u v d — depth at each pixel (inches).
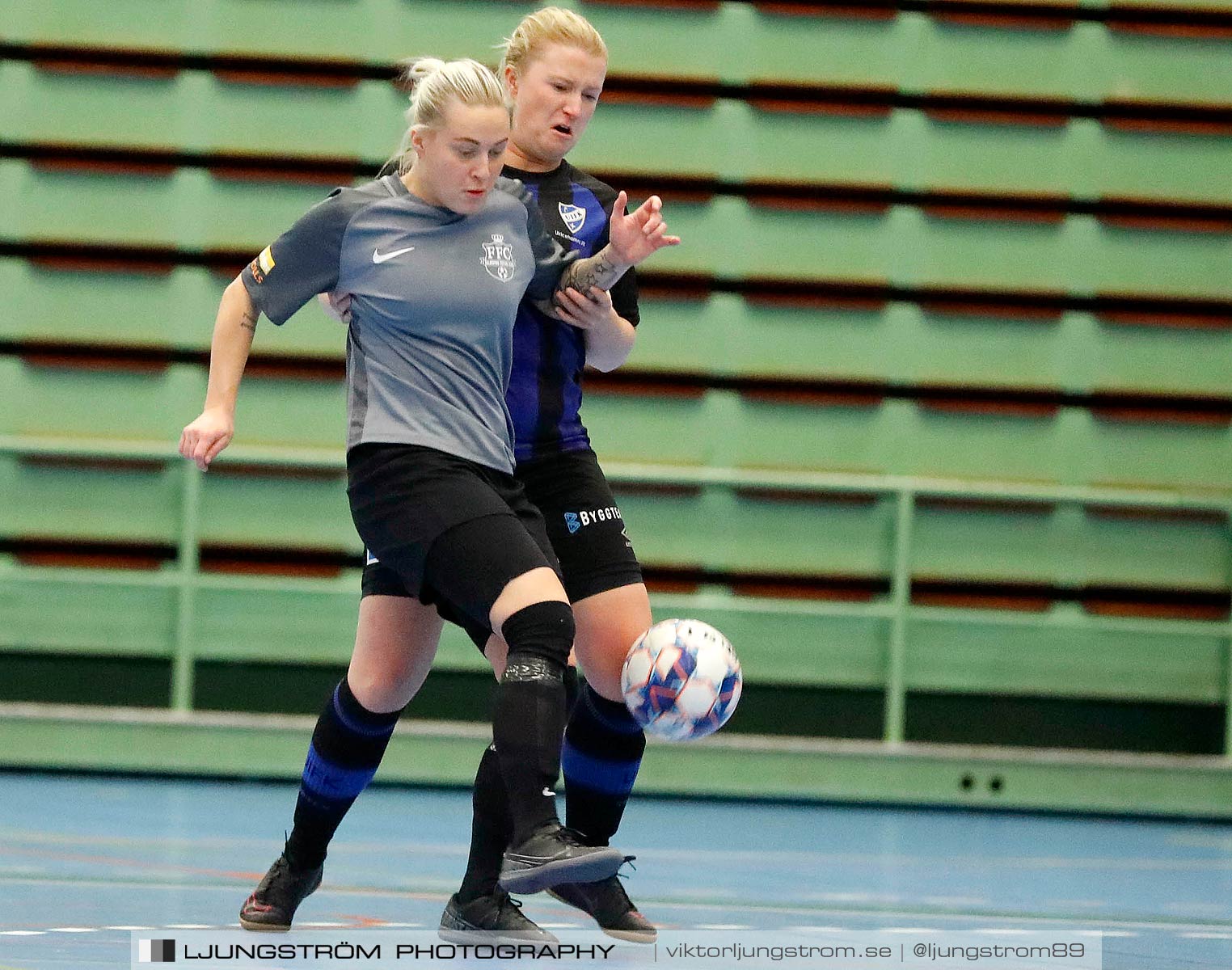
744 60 1141.1
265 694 1103.0
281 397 1114.7
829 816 1021.8
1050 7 1152.2
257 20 1119.0
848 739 1127.0
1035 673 1130.7
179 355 1118.4
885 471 1149.1
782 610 1106.7
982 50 1151.0
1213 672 1135.0
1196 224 1161.4
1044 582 1143.6
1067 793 1086.4
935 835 939.3
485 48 1124.5
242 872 644.1
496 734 421.4
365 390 452.4
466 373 451.8
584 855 404.8
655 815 985.5
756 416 1142.3
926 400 1151.6
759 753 1075.3
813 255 1146.7
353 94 1123.3
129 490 1101.1
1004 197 1153.4
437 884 644.7
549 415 496.4
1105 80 1155.3
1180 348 1159.0
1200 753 1139.9
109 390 1111.0
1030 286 1154.7
